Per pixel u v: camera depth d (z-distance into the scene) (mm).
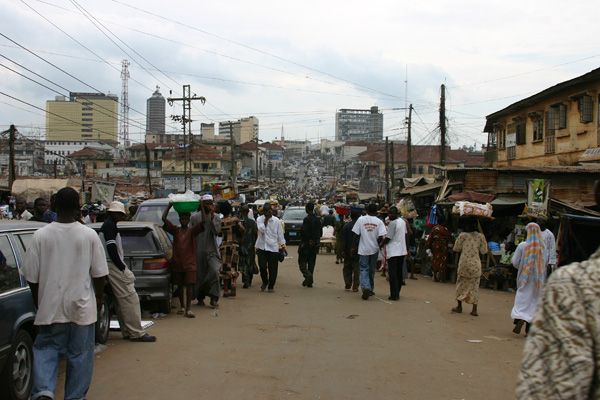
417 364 7766
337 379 7016
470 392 6590
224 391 6488
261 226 14523
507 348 8805
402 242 13516
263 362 7746
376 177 86750
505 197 18578
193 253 11062
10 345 5938
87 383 5559
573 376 2330
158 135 113000
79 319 5469
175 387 6609
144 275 10734
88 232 5613
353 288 14922
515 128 33875
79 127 118312
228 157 98375
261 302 12898
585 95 25031
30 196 35688
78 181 40625
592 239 10398
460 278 11797
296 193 114500
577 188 19156
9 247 6477
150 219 15523
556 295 2434
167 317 10969
